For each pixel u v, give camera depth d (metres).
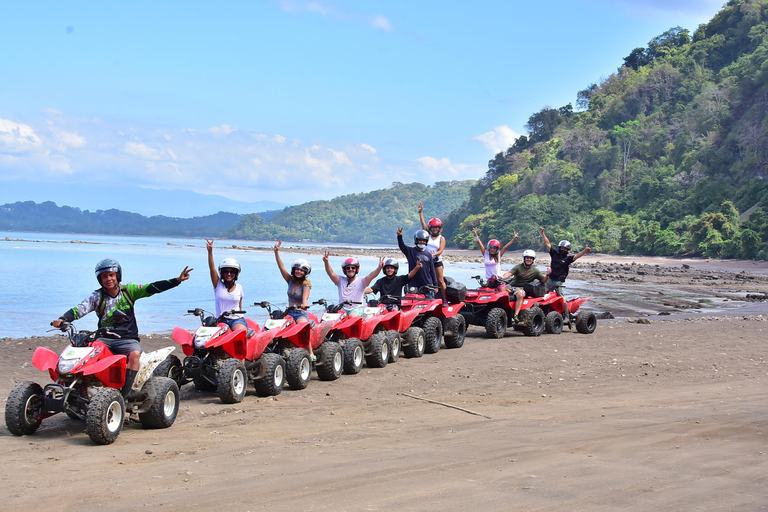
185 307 25.45
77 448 6.83
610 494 5.06
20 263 56.97
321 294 30.44
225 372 9.04
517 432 7.34
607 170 122.81
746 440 6.79
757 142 98.31
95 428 6.83
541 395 9.88
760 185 88.94
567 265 17.66
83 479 5.67
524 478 5.50
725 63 139.88
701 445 6.59
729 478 5.47
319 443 6.99
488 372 11.86
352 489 5.26
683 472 5.66
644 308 26.14
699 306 27.02
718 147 107.81
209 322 9.47
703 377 11.37
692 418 7.89
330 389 10.33
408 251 14.08
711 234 81.00
